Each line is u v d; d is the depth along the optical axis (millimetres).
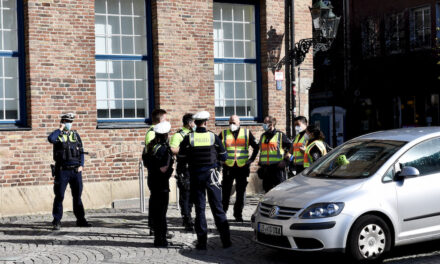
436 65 24453
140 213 11148
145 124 12438
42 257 7570
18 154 11039
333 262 7176
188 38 12641
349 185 7008
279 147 10102
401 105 26156
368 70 27375
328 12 13789
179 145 8398
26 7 11211
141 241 8547
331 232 6613
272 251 7848
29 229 9586
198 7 12742
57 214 9492
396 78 26234
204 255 7637
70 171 9547
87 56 11672
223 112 13547
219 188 8078
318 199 6816
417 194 7078
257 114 13906
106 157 11844
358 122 28000
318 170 8016
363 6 27516
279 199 7207
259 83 13875
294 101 13922
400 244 6992
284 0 13953
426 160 7348
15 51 11344
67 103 11477
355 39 27844
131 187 12039
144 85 12562
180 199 9328
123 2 12391
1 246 8273
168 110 12406
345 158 7668
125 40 12414
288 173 11492
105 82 12211
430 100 24828
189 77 12656
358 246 6684
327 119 28031
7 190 10922
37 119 11203
